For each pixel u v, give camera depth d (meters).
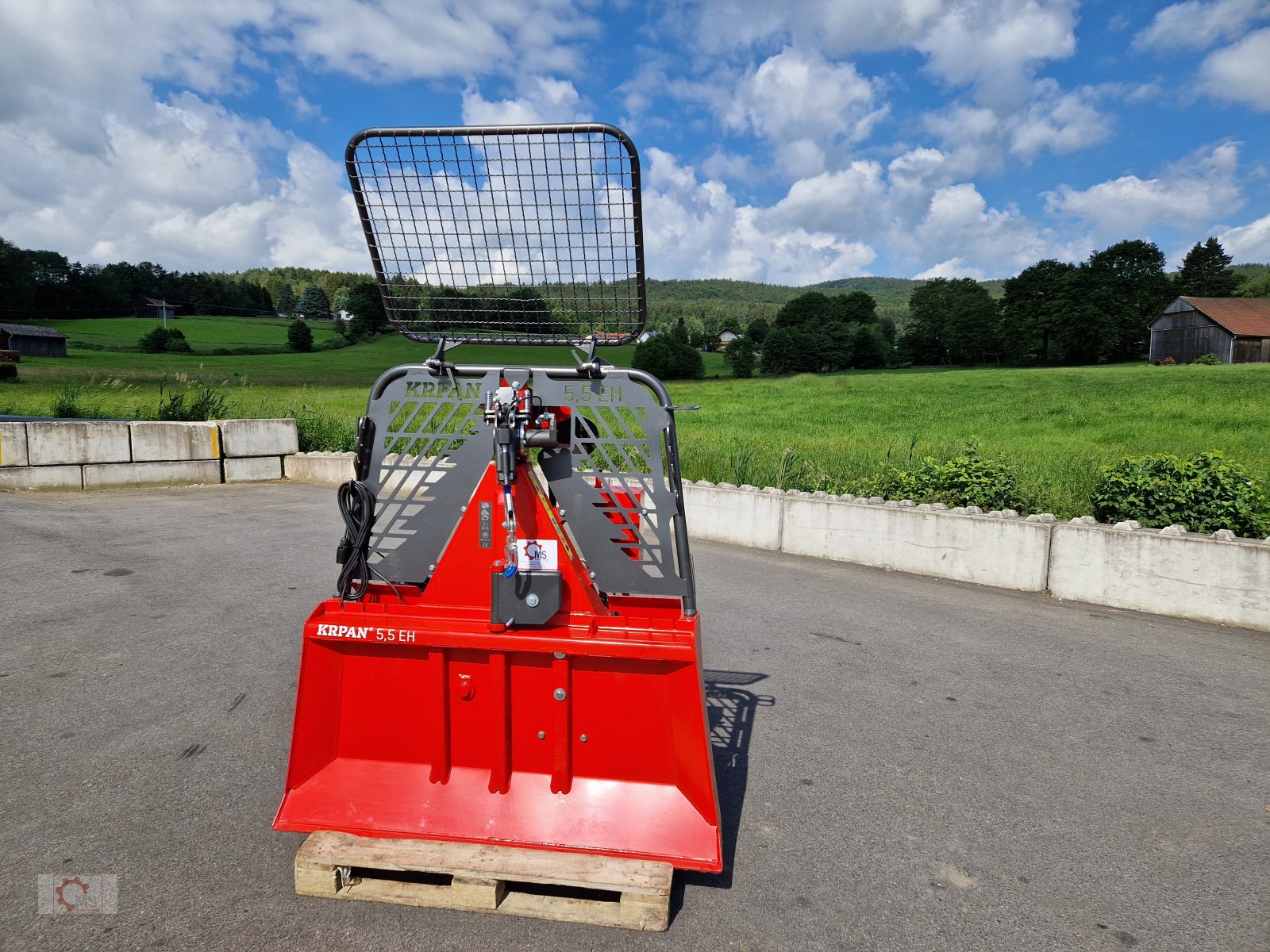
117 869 3.24
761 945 2.92
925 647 6.14
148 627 6.14
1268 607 6.46
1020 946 2.95
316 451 14.35
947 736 4.65
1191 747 4.56
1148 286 82.94
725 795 3.97
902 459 12.38
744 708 5.00
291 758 3.34
